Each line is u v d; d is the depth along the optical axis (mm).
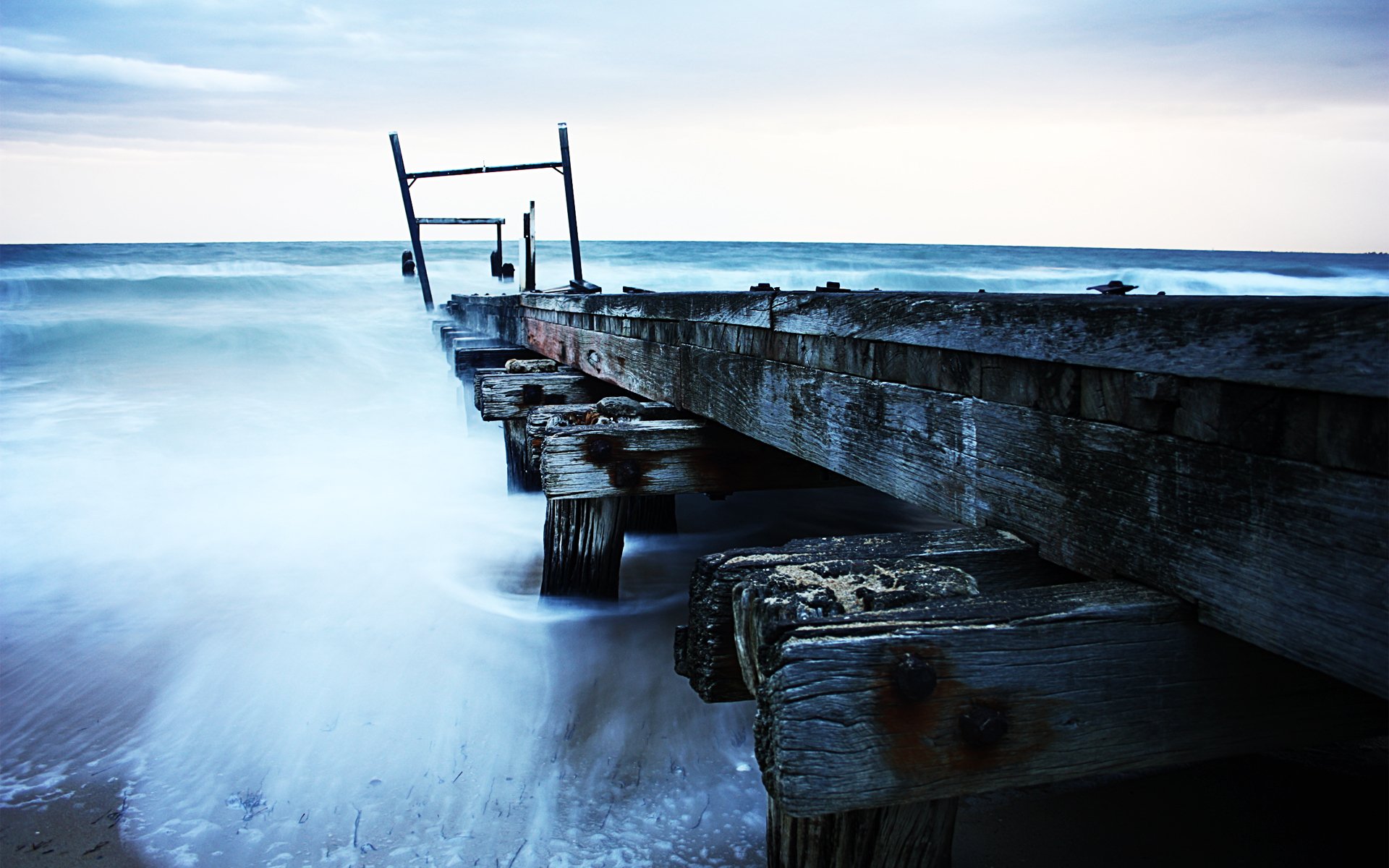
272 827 3158
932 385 2467
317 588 5457
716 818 3117
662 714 3854
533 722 3807
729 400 3854
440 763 3523
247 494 7641
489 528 6613
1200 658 1729
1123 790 3010
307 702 4027
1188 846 2703
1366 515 1348
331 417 10891
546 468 3996
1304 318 1414
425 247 63281
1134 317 1765
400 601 5203
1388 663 1323
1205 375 1610
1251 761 3125
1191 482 1670
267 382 13461
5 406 11695
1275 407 1500
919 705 1645
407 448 9375
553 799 3260
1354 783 2979
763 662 1724
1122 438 1829
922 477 2525
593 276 40625
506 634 4691
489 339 10484
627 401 4672
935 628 1652
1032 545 2107
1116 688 1702
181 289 28953
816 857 2104
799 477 4227
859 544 2137
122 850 3064
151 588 5523
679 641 2176
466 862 2916
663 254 60156
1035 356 2049
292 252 59375
